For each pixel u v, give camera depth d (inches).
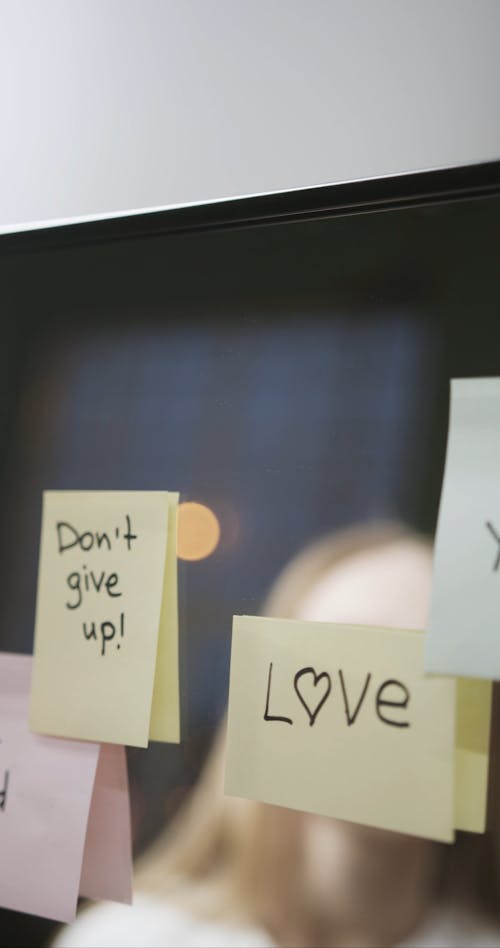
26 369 20.3
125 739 17.0
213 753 16.8
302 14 17.9
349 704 15.2
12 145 20.4
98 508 18.4
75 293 20.1
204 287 18.8
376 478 16.5
